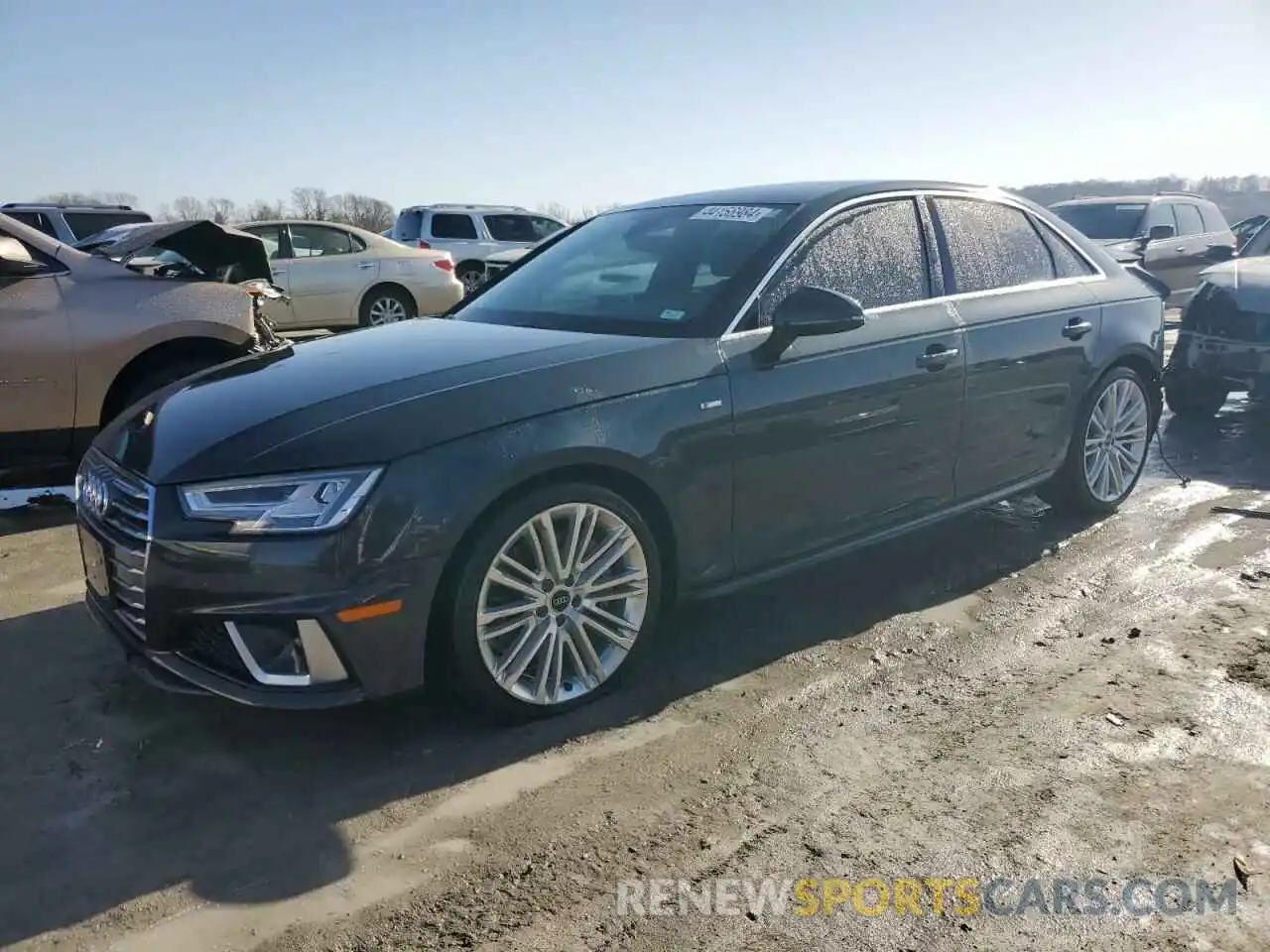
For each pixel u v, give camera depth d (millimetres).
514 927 2275
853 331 3805
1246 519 5062
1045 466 4688
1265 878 2389
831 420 3686
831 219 3939
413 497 2787
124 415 3582
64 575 4461
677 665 3541
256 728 3143
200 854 2545
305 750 3016
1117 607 3992
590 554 3205
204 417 3096
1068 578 4301
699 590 3494
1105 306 4859
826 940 2221
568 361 3223
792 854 2510
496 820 2666
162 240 6141
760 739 3047
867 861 2477
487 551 2930
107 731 3133
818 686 3379
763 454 3516
